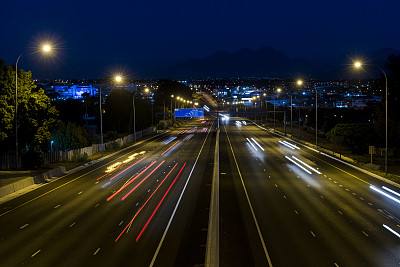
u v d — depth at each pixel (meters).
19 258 17.20
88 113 145.88
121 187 35.31
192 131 119.50
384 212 25.33
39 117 53.19
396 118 63.00
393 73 64.75
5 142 51.50
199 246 18.64
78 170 47.91
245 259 16.92
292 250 17.98
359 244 18.75
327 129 141.75
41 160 48.31
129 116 111.44
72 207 27.62
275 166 48.47
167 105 185.88
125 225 22.53
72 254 17.62
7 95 50.56
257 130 119.69
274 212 25.44
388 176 39.72
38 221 23.86
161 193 32.16
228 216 24.56
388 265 15.96
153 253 17.67
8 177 39.69
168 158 57.91
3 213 26.28
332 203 28.06
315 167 47.62
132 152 68.00
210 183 36.62
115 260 16.78
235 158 56.88
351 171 44.34
